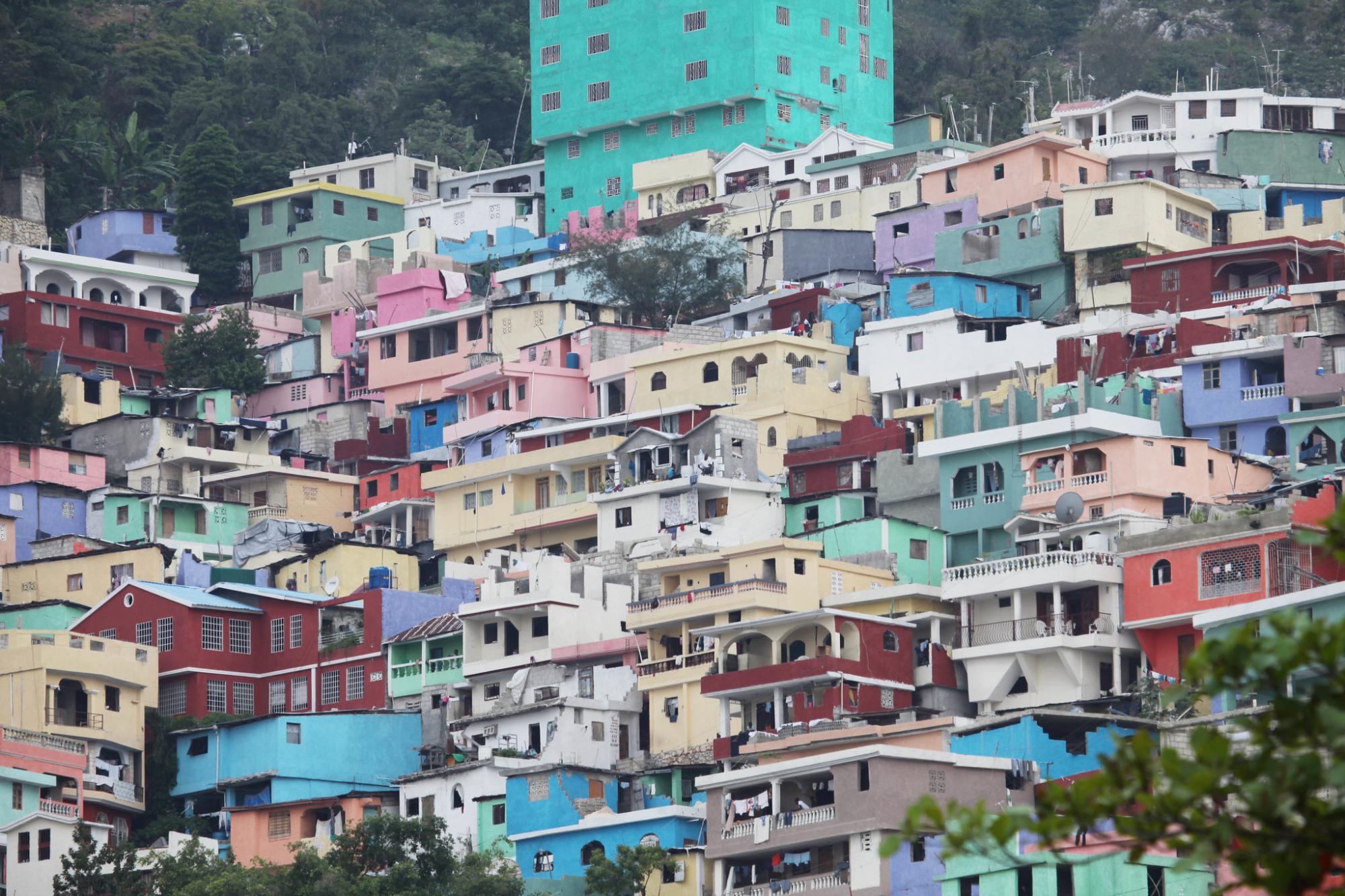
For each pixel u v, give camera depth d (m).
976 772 186.12
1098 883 162.12
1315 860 48.19
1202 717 189.25
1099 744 188.50
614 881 198.75
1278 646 50.12
